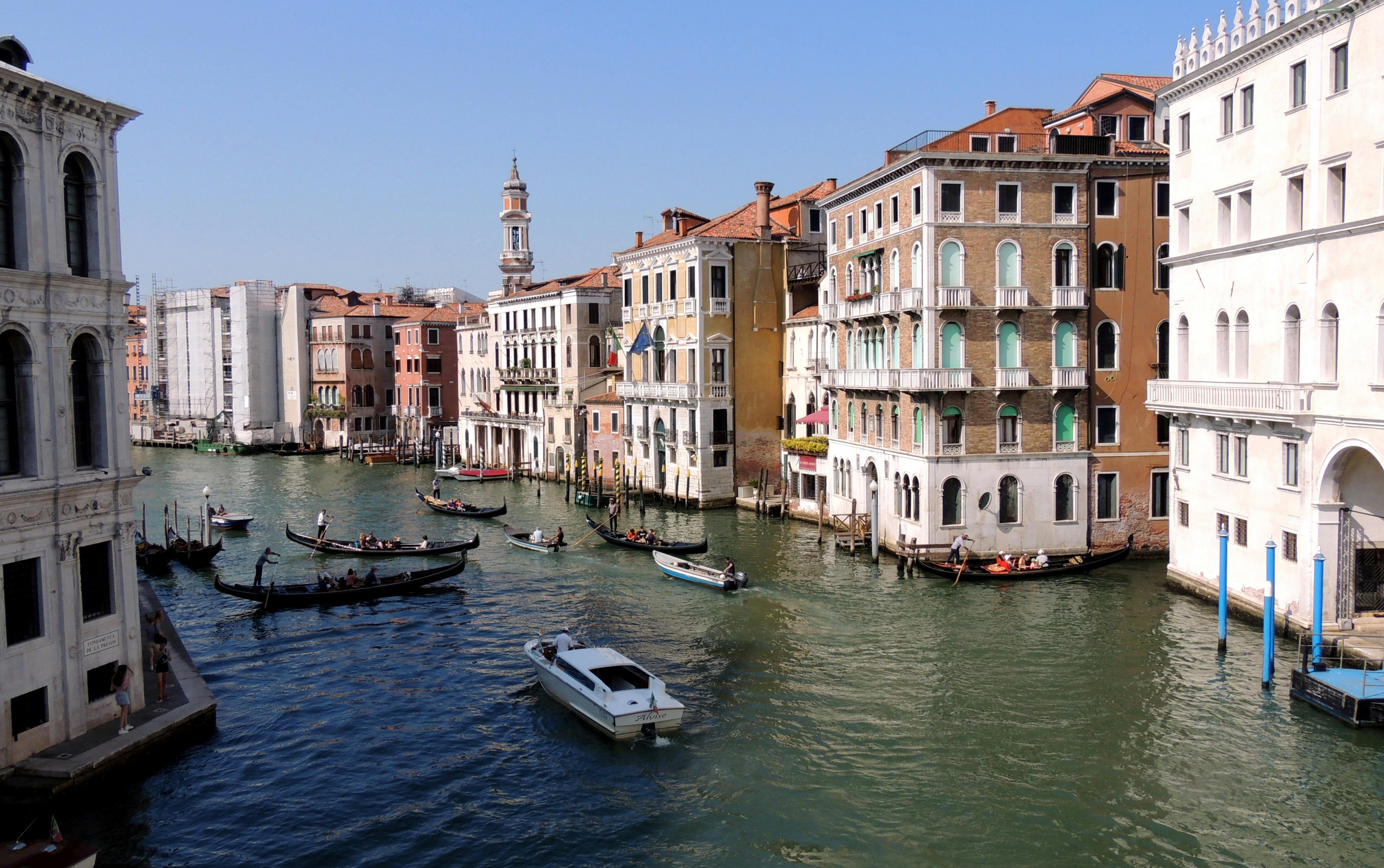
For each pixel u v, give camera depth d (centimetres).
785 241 5203
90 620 1853
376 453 8494
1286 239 2500
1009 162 3434
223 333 9919
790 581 3422
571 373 6650
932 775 1888
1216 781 1830
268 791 1861
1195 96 2939
